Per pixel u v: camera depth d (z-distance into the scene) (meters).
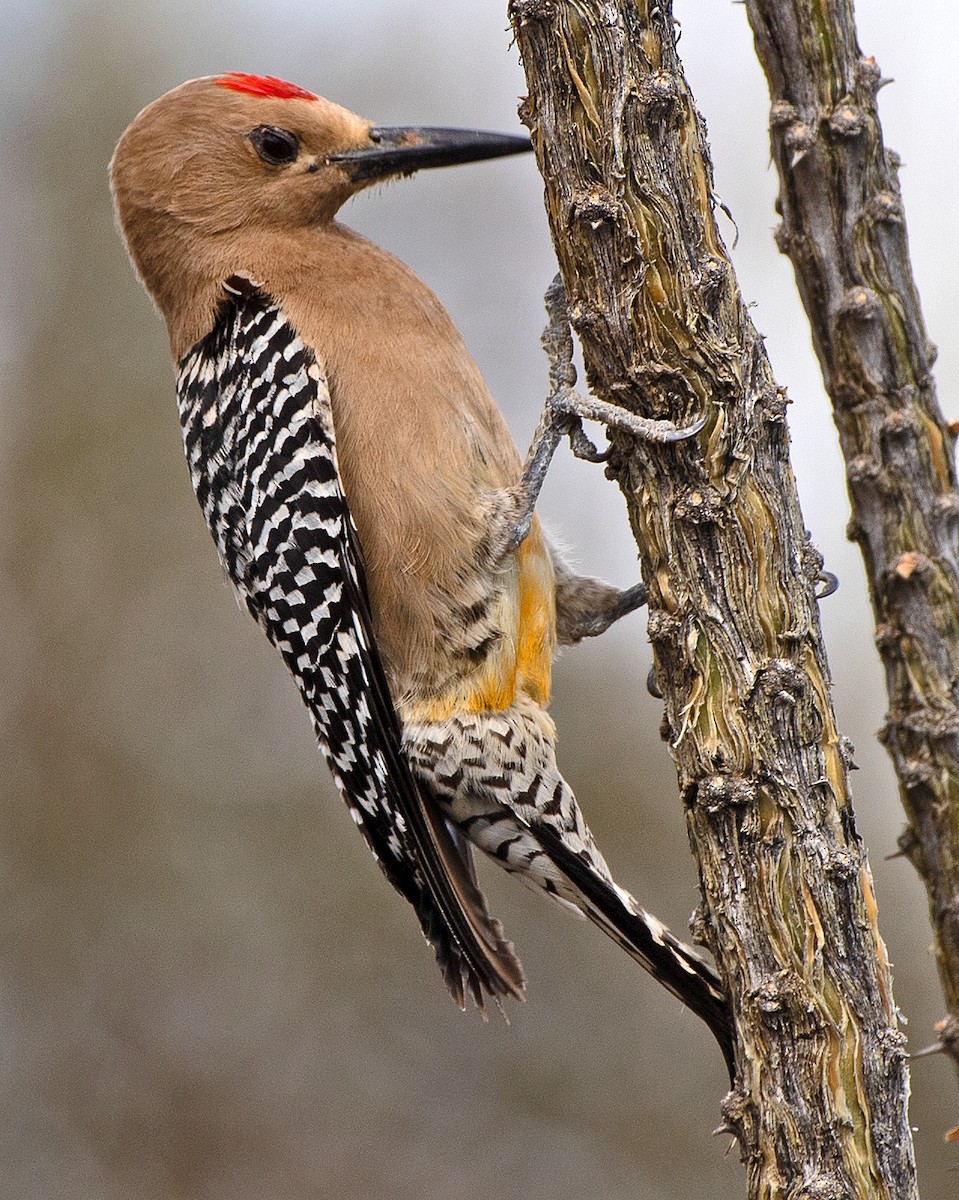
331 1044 17.47
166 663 18.89
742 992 5.97
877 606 6.26
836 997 5.86
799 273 6.23
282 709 18.81
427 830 8.63
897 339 6.12
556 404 8.28
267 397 8.88
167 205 9.52
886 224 6.08
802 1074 5.84
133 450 19.39
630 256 6.12
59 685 18.80
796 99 6.10
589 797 17.94
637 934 7.93
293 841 18.30
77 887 18.14
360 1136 16.94
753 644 6.08
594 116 6.10
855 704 15.68
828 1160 5.78
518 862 8.63
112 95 19.77
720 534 6.14
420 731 8.59
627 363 6.20
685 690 6.17
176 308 9.73
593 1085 17.11
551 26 6.14
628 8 6.07
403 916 17.95
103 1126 17.09
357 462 8.57
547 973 17.59
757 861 5.97
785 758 6.01
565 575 9.03
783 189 6.20
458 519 8.40
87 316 19.69
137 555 19.17
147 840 18.30
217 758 18.58
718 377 6.12
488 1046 17.41
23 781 18.50
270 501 8.94
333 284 8.94
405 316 8.73
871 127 6.05
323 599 8.84
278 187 9.35
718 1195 16.59
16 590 19.06
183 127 9.48
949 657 6.14
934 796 6.14
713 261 6.14
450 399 8.54
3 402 19.56
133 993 17.67
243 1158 17.00
